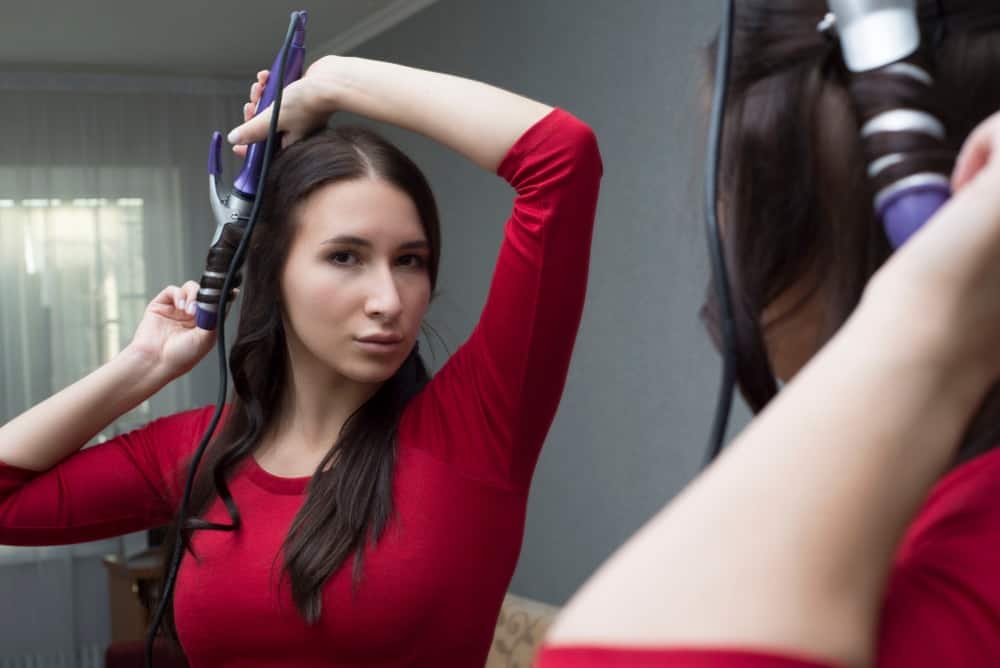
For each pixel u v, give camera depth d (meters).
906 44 0.39
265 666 1.25
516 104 1.18
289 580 1.22
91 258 6.23
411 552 1.21
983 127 0.33
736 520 0.30
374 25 5.27
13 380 6.11
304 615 1.21
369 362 1.25
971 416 0.32
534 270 1.18
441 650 1.23
